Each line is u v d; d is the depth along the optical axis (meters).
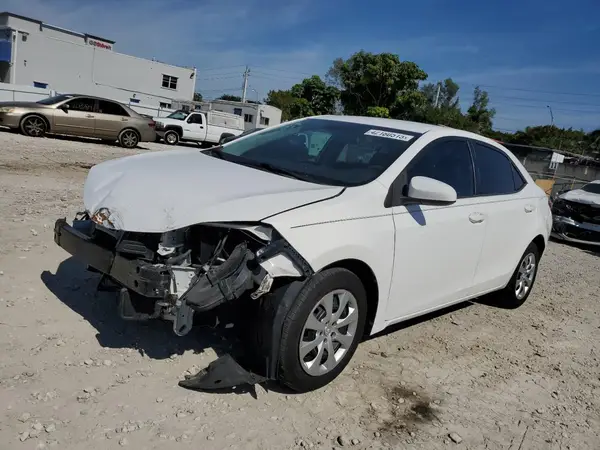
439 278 4.31
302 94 50.44
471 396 3.83
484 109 58.44
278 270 3.05
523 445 3.35
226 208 3.14
